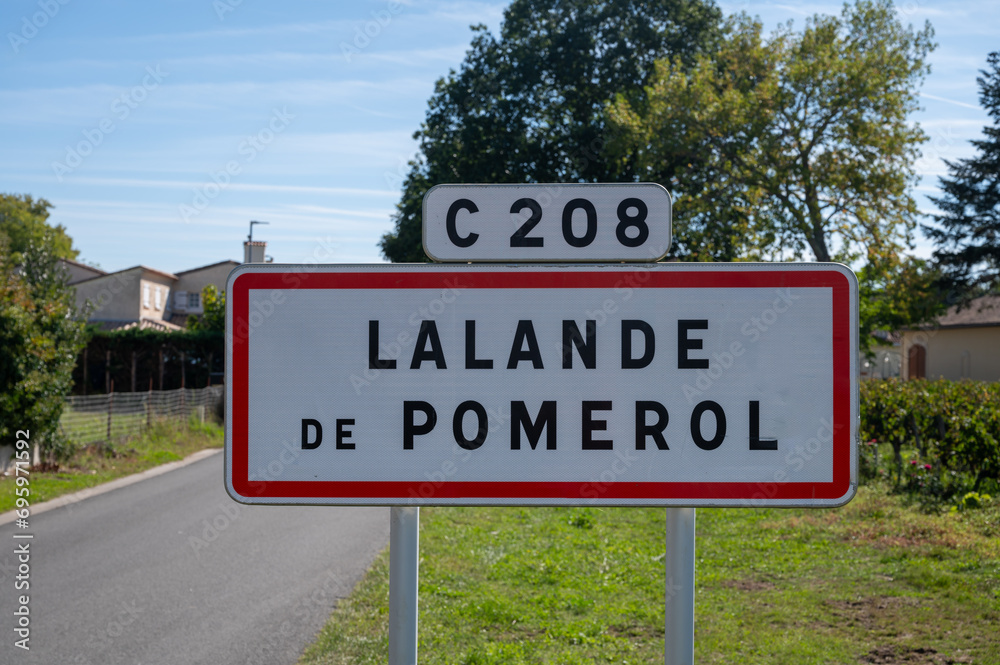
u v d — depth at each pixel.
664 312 2.54
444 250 2.57
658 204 2.56
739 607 6.23
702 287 2.54
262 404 2.57
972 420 10.53
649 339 2.54
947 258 41.12
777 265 2.53
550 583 7.26
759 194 25.03
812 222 25.17
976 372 39.75
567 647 5.54
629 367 2.54
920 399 12.16
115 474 15.55
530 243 2.57
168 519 11.17
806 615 5.96
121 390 35.41
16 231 68.19
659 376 2.53
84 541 9.70
